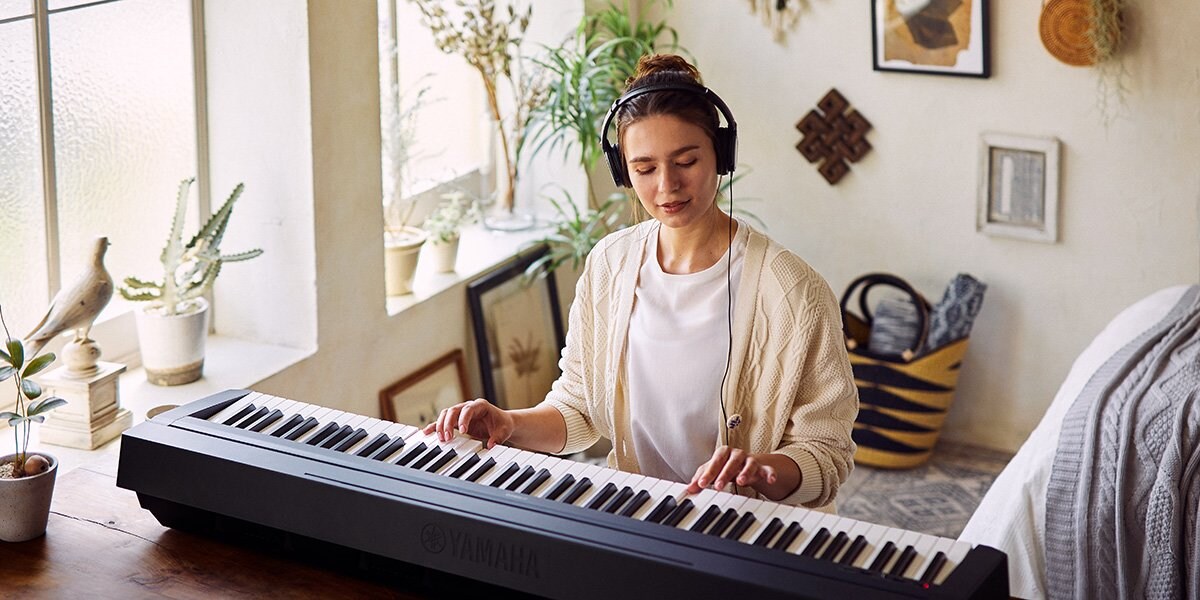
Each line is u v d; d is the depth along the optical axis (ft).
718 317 6.28
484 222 13.73
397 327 11.44
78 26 9.04
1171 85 12.23
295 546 5.58
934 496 12.96
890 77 13.38
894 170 13.65
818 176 14.06
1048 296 13.29
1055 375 13.48
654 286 6.46
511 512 5.03
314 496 5.31
